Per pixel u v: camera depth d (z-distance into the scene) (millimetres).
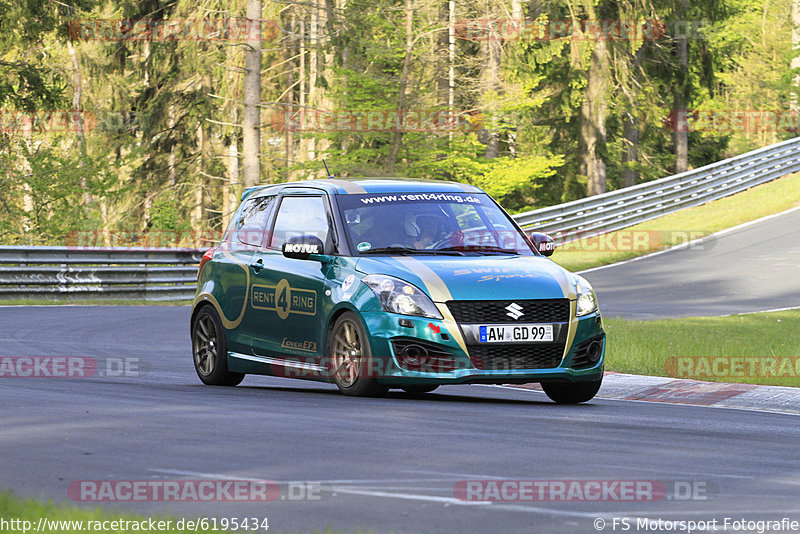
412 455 23062
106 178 155125
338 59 146500
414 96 141500
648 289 93375
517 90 145625
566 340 33531
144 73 161250
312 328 35500
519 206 184125
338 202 36781
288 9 146000
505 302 33062
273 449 23547
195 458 22391
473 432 26578
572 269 108812
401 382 32781
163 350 53938
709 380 42281
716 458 23766
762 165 143125
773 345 51500
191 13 145875
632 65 161625
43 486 19609
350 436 25453
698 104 193250
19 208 151875
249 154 114938
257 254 38750
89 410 29406
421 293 32844
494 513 17984
